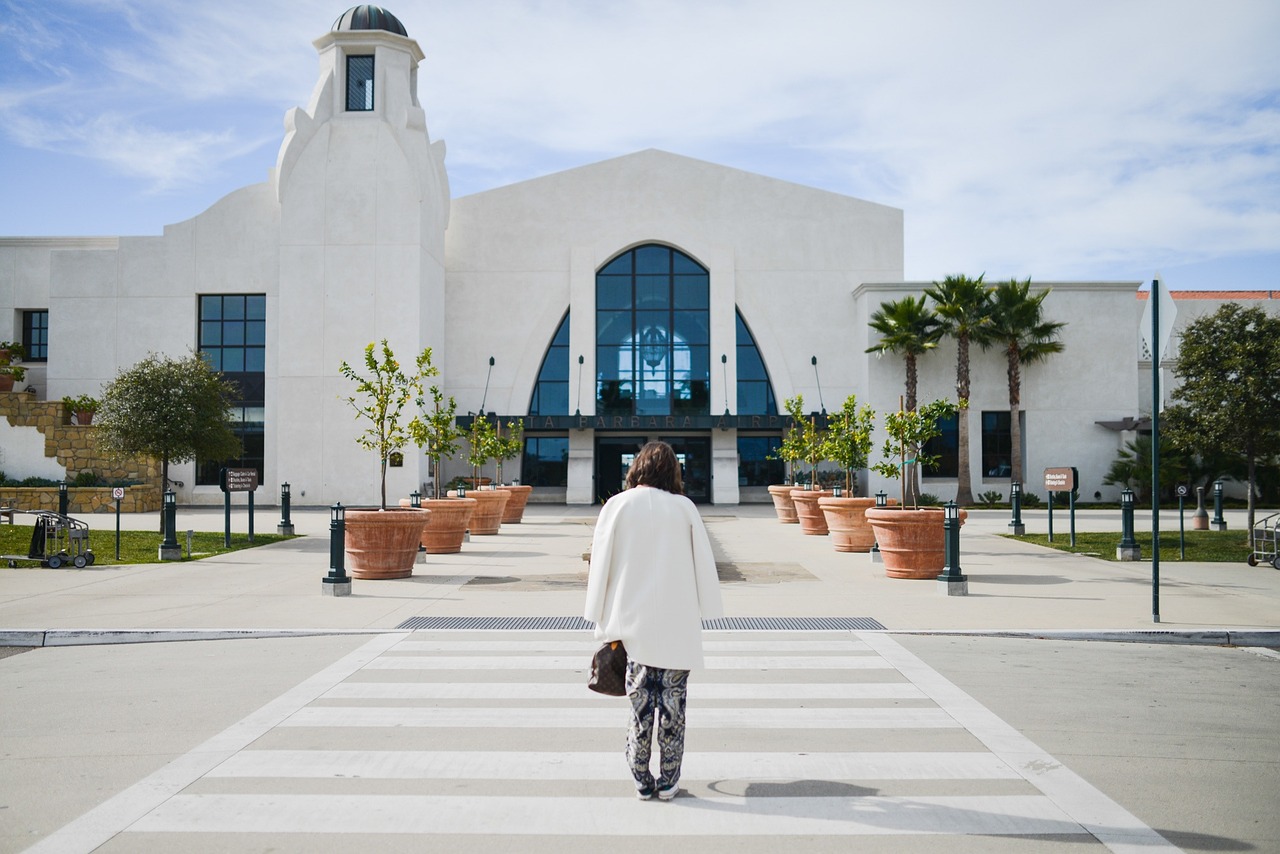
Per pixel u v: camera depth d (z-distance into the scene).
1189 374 20.78
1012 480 37.69
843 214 40.84
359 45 35.88
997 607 11.59
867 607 11.60
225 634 9.78
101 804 4.86
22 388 39.84
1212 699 7.18
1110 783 5.20
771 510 35.69
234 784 5.17
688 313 40.88
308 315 35.19
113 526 25.22
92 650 9.23
